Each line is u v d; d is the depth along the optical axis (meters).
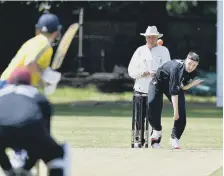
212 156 27.56
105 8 81.00
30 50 20.56
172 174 24.25
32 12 82.25
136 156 27.39
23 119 17.55
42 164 24.98
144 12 81.88
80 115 54.09
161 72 30.61
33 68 20.44
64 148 18.09
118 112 57.69
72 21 80.50
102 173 24.39
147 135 32.03
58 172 17.95
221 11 61.38
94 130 42.78
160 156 27.48
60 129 43.28
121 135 40.03
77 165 25.66
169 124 47.41
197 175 24.08
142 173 24.41
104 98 75.62
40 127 17.66
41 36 20.84
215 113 58.19
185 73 29.89
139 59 31.94
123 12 82.12
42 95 18.47
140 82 31.94
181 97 30.41
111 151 28.58
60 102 68.88
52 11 78.81
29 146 17.69
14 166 19.02
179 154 27.89
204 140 37.81
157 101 30.95
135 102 32.00
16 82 18.38
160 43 32.22
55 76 20.91
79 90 81.06
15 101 17.92
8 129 17.52
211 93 77.88
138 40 83.44
